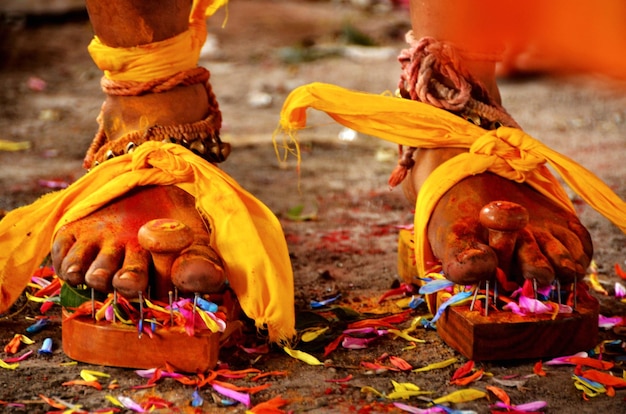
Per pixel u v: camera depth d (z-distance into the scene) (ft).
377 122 4.98
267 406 4.53
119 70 4.93
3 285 4.88
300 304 5.15
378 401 4.59
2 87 9.85
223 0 5.12
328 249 5.65
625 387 4.66
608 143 7.95
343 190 6.41
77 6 13.35
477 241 4.80
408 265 5.22
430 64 4.99
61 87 10.01
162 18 4.90
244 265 4.76
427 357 4.81
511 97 9.80
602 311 5.11
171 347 4.68
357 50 12.14
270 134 8.13
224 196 4.82
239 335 4.87
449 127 4.97
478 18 4.00
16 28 12.60
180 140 4.94
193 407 4.56
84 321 4.73
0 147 7.42
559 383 4.67
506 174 4.94
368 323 4.95
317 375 4.71
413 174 5.07
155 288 4.73
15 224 4.90
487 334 4.72
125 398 4.57
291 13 14.62
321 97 4.95
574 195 6.34
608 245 5.69
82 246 4.76
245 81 10.50
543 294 4.78
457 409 4.55
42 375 4.69
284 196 6.31
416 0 5.03
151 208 4.84
